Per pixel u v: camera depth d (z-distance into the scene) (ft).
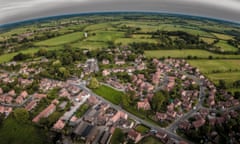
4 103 557.33
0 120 458.09
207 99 561.43
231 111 500.33
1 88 613.11
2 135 421.18
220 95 583.58
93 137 404.16
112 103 545.44
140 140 400.47
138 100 550.77
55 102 529.86
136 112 497.46
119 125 447.01
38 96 567.18
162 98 505.25
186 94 588.91
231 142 396.78
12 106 538.88
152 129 433.89
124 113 479.00
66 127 437.58
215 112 507.30
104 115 478.18
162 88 632.79
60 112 492.95
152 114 489.26
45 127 430.20
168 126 446.60
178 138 407.44
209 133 414.00
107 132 415.64
